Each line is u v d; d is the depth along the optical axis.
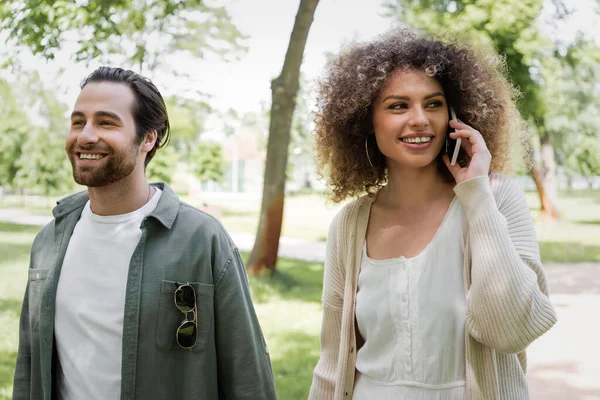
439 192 1.75
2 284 8.99
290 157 47.78
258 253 10.02
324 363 1.91
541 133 18.69
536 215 20.12
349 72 1.79
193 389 1.76
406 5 13.24
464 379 1.58
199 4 10.10
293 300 8.30
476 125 1.73
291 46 10.05
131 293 1.73
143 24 9.73
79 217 1.89
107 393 1.72
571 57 17.19
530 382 4.94
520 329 1.47
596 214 22.62
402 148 1.67
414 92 1.66
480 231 1.53
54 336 1.78
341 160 1.93
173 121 13.00
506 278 1.46
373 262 1.73
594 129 28.33
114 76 1.80
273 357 5.58
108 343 1.73
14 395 1.89
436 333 1.59
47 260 1.86
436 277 1.62
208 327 1.79
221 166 44.28
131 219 1.81
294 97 10.20
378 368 1.67
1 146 27.42
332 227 1.90
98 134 1.71
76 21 9.14
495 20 13.35
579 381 4.93
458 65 1.71
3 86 14.66
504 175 1.74
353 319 1.75
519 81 15.55
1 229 16.78
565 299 8.23
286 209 27.61
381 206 1.82
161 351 1.73
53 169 27.64
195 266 1.79
